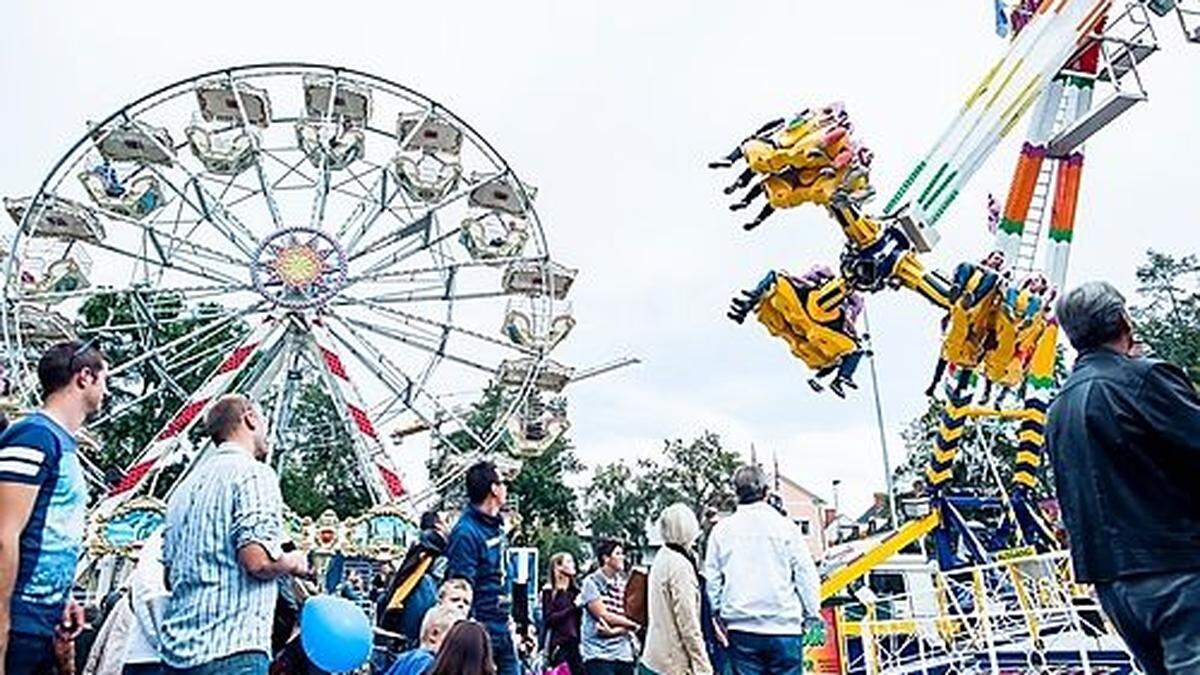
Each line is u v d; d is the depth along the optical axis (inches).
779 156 447.2
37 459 155.9
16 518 150.9
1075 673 373.1
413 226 963.3
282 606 228.2
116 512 753.6
